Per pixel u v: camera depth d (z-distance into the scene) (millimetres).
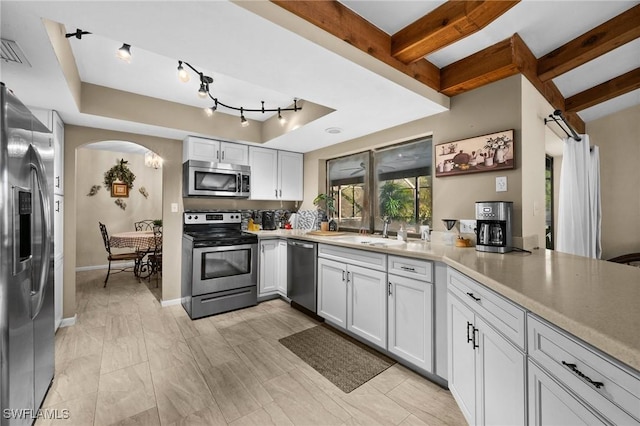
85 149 5137
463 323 1490
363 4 1588
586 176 2756
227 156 3521
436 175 2449
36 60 1632
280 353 2248
